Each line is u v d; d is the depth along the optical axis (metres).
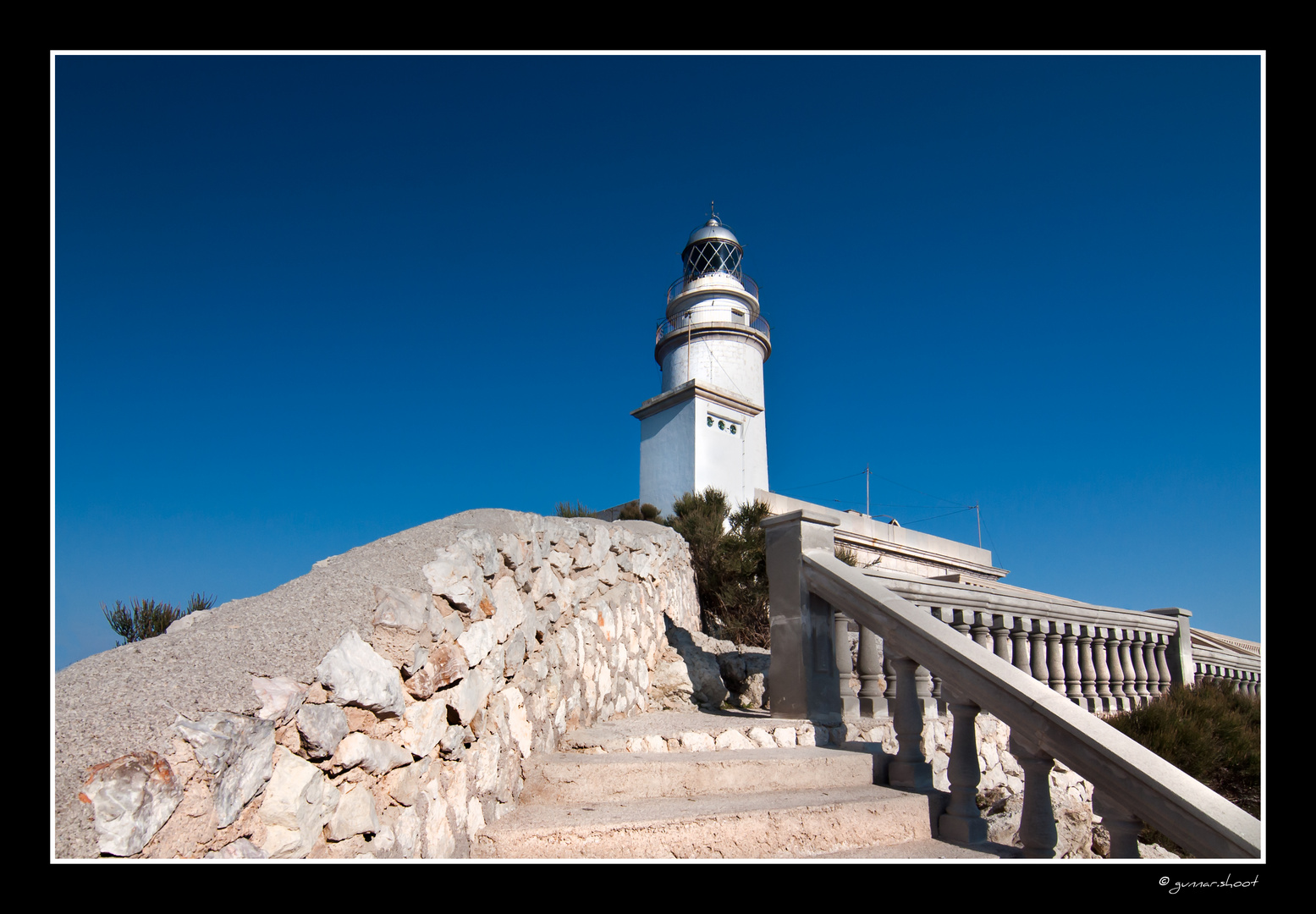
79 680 2.29
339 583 3.13
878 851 4.04
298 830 2.24
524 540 4.61
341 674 2.57
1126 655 8.09
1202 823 3.26
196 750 1.97
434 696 3.12
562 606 5.20
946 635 4.70
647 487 18.36
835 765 4.79
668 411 18.28
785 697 5.89
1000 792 5.82
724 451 17.73
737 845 3.72
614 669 6.07
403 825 2.75
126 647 2.63
